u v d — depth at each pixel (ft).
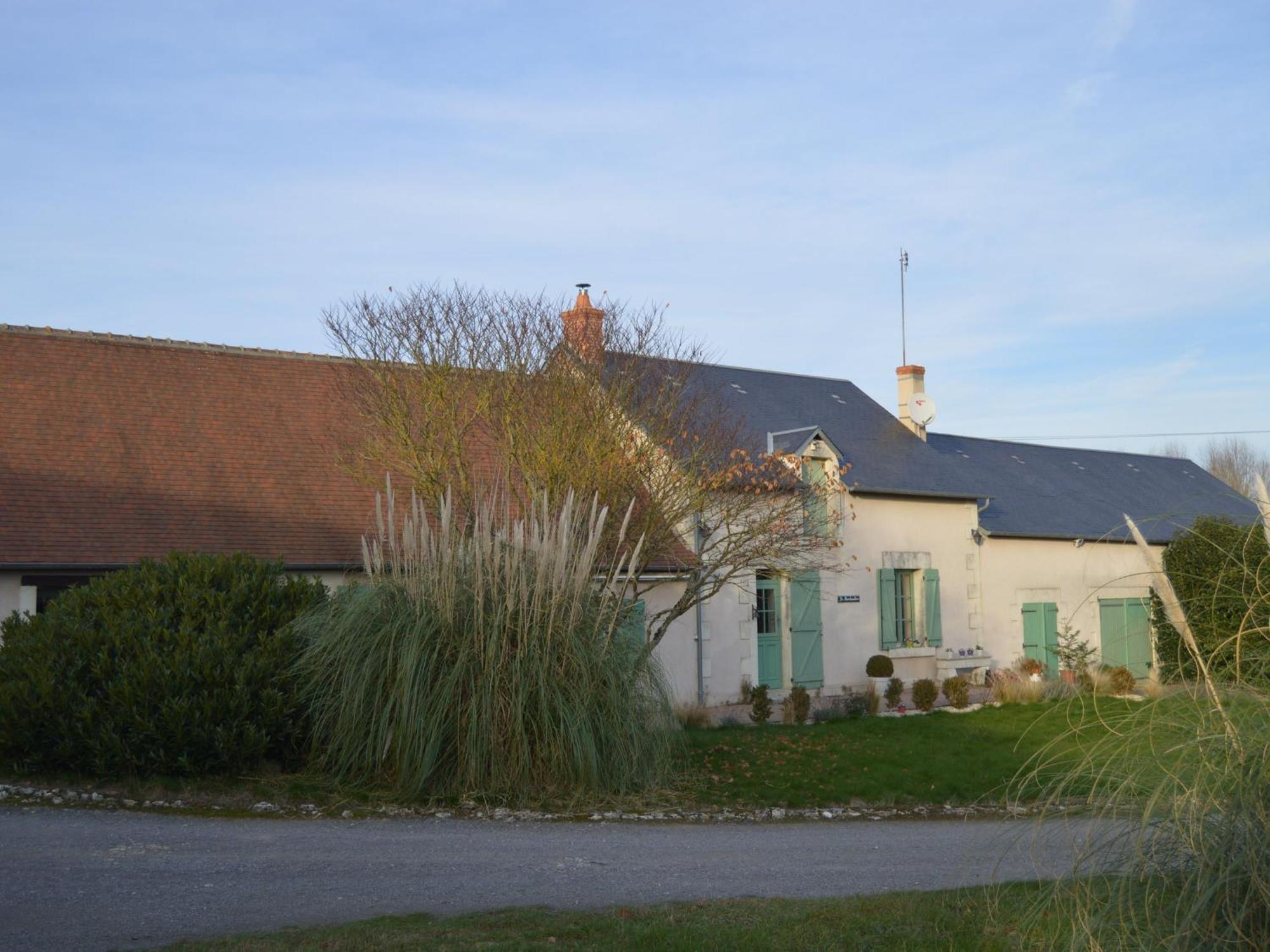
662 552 48.75
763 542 51.06
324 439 55.36
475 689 32.22
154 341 56.75
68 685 31.76
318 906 21.31
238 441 53.31
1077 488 91.40
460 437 47.37
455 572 33.35
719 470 49.83
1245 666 16.65
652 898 22.61
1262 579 17.46
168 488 49.01
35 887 21.94
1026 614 78.69
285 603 35.45
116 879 22.72
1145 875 16.05
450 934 18.97
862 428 76.54
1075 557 82.64
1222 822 15.25
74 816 28.53
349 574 48.21
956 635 74.28
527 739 32.42
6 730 31.37
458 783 32.09
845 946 18.74
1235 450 171.83
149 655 32.04
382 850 26.27
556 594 33.14
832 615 66.95
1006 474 87.35
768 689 62.08
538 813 31.42
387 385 47.57
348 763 32.45
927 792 37.88
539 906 21.56
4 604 42.98
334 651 33.01
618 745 33.35
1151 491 98.89
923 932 19.48
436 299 48.65
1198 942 14.98
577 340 48.47
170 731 31.45
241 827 28.27
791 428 70.13
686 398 52.65
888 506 70.74
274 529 49.14
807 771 39.68
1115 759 16.94
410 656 31.78
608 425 47.32
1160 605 19.12
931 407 80.84
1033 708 56.54
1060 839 19.17
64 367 52.80
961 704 57.36
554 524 36.04
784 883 24.40
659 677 35.37
